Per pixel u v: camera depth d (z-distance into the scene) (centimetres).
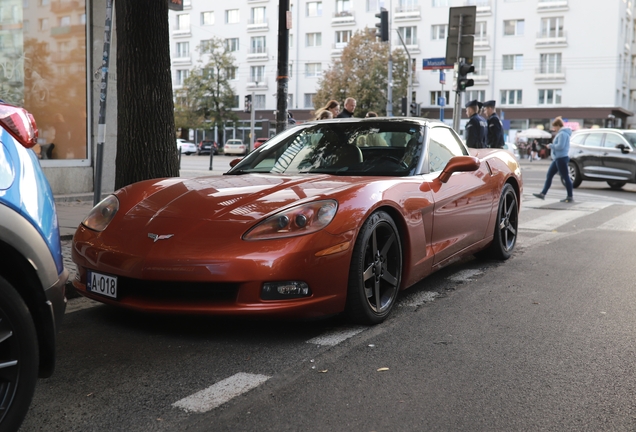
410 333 349
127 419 238
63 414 242
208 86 5588
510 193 575
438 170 449
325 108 984
